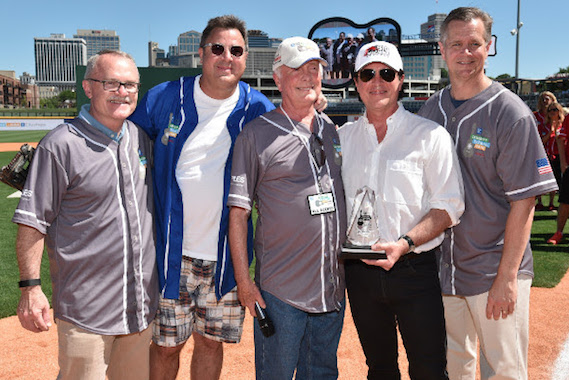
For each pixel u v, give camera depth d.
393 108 2.32
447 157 2.22
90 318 2.21
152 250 2.43
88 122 2.22
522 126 2.21
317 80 2.33
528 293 2.42
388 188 2.27
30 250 2.13
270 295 2.35
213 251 2.65
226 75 2.56
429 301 2.28
